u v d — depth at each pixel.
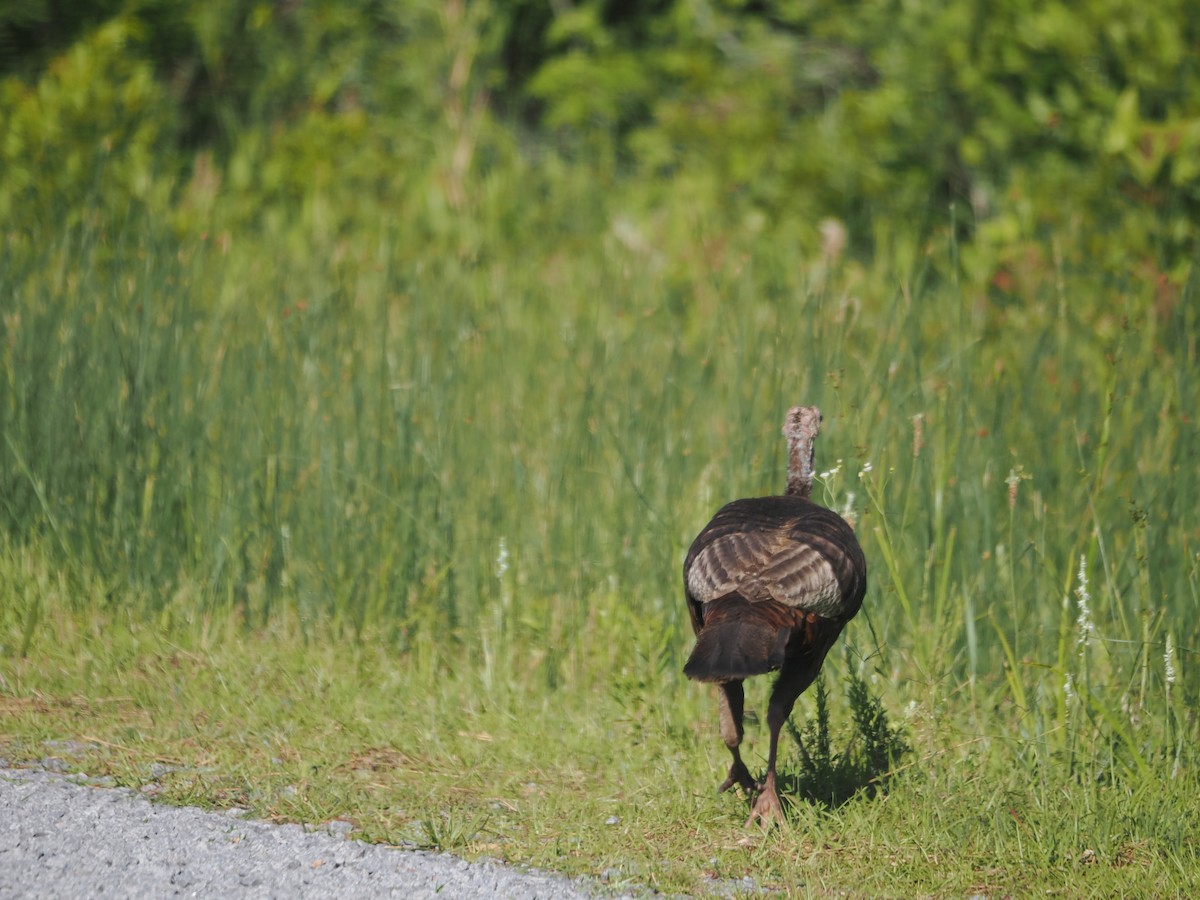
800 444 14.41
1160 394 17.84
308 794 12.45
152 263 19.91
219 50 36.19
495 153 36.28
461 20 37.75
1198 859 11.98
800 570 12.32
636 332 22.03
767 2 40.06
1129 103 26.14
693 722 14.95
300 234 28.94
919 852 12.01
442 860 11.20
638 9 41.25
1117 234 25.12
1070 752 13.56
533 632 16.58
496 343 21.64
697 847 12.10
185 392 18.94
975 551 16.09
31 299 19.62
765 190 33.16
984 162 31.61
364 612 17.03
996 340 21.59
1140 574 14.77
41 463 18.05
